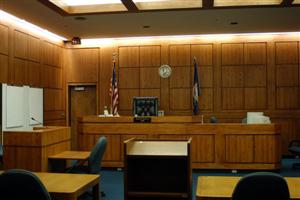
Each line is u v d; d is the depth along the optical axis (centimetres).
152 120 735
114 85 930
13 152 507
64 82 1020
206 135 720
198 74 980
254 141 705
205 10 716
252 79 962
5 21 738
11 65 758
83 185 308
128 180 321
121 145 744
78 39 973
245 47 966
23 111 779
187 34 959
